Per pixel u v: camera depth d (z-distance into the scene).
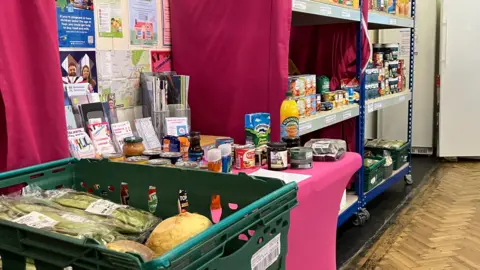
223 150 1.79
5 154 1.52
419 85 5.50
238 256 0.90
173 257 0.71
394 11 3.92
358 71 3.20
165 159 1.65
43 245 0.84
